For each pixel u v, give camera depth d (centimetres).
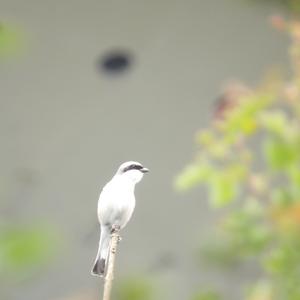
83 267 1335
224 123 848
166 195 1440
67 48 1537
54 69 1527
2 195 1418
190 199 1426
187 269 1325
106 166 1476
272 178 1066
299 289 838
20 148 1479
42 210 1415
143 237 1407
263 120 847
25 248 1012
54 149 1482
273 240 857
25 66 1516
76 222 1407
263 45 1555
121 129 1505
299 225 837
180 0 1588
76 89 1525
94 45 1545
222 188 817
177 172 1464
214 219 1359
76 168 1470
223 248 1270
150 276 1302
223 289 1267
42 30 1523
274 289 848
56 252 1050
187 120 1508
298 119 863
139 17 1571
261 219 865
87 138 1495
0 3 1498
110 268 509
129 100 1526
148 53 1555
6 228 1020
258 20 1575
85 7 1556
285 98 873
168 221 1417
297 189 845
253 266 1251
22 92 1512
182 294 1295
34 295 1254
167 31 1571
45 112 1505
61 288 1290
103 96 1523
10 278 1118
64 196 1438
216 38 1567
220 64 1549
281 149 840
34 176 1454
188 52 1559
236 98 866
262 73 1530
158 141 1495
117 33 1561
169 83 1539
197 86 1533
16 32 927
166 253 1366
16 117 1498
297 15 1251
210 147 839
